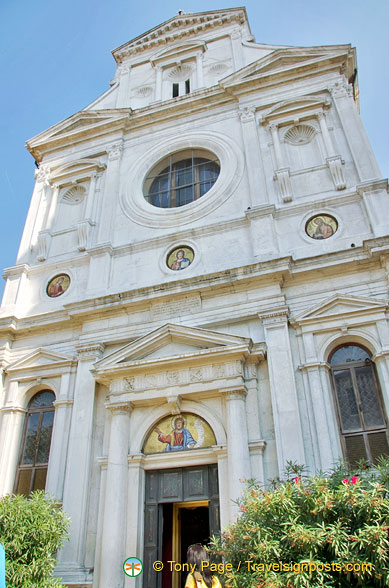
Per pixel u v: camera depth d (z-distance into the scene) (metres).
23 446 15.77
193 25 23.52
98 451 14.27
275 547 7.55
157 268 16.56
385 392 12.12
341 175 15.84
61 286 18.06
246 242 15.80
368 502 7.45
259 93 19.28
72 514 13.26
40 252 19.27
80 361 15.66
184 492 12.95
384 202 14.62
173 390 13.62
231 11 22.80
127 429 13.81
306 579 7.05
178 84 22.42
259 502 8.40
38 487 14.80
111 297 15.91
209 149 18.97
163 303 15.47
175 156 19.94
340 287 13.88
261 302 14.31
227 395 13.12
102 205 19.27
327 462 11.66
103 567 11.98
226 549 8.34
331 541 7.29
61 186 21.08
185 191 19.11
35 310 17.81
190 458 13.06
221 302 14.78
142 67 23.61
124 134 21.28
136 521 12.60
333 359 13.34
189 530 15.01
